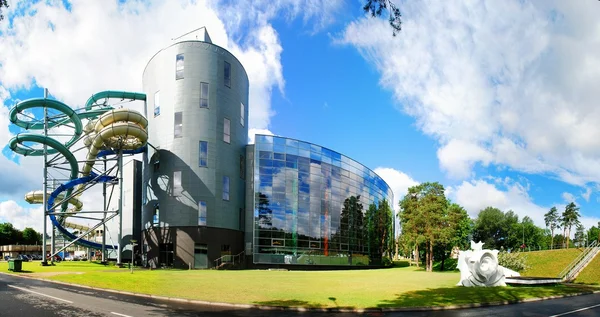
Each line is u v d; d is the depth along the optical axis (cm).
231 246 5844
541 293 2869
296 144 6588
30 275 3597
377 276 4166
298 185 6488
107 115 5322
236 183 6091
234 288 2641
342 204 7281
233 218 5944
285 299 2173
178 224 5478
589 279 4569
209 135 5759
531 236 12912
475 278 3281
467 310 2050
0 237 14012
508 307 2203
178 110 5753
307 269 6344
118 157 5600
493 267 3281
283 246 6150
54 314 1670
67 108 5600
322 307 1959
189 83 5800
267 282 3116
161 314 1712
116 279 3098
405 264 10931
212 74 5919
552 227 13638
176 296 2258
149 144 5956
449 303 2189
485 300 2367
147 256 5772
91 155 5744
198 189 5572
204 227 5516
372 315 1830
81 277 3256
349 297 2289
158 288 2602
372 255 8281
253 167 6347
